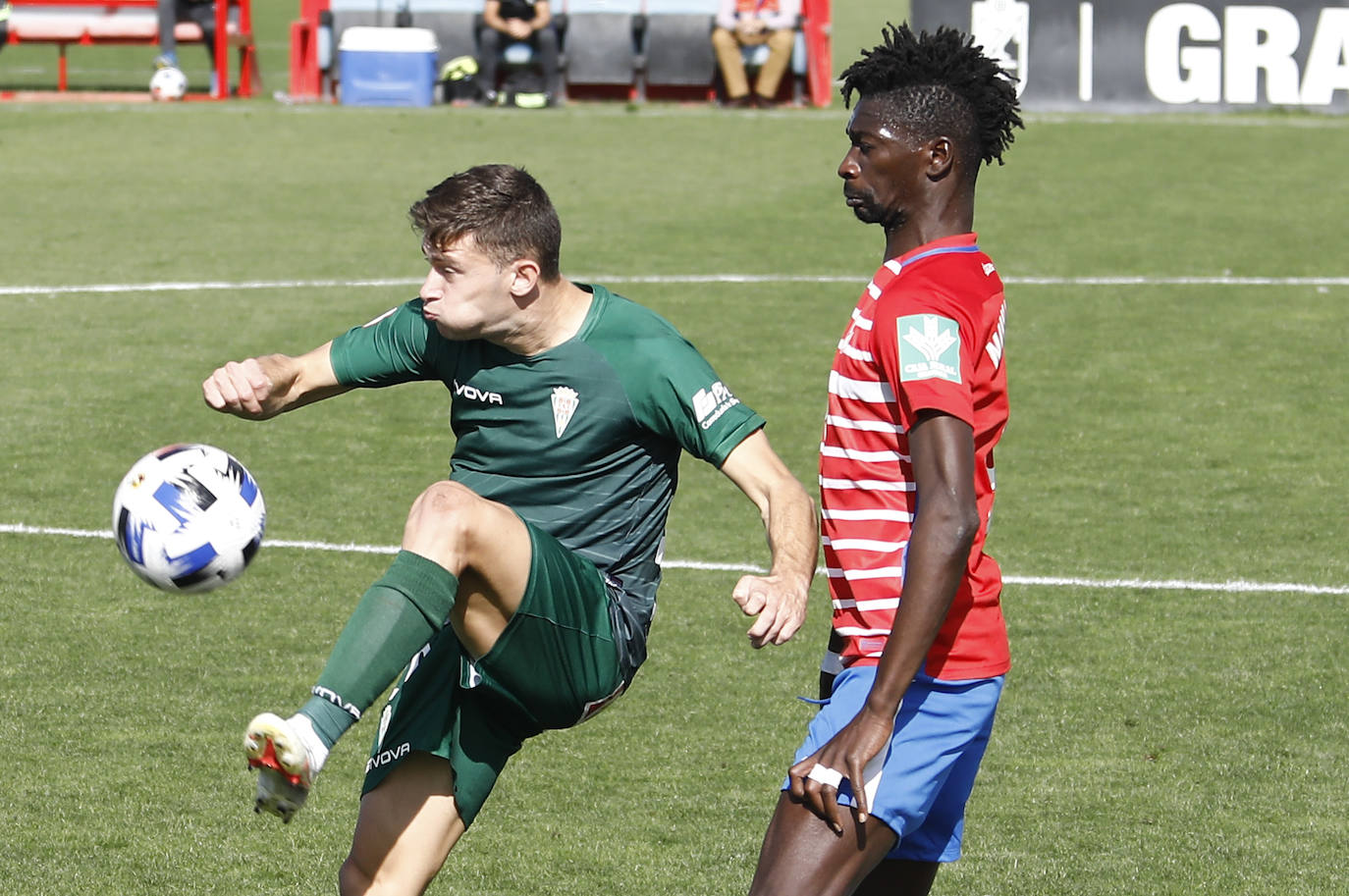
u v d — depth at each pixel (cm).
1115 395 3378
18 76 8219
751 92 7225
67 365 3500
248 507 1285
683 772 1725
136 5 7400
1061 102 6862
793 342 3781
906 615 1002
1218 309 4100
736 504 2731
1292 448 3027
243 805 1634
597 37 7200
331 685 1053
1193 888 1472
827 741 1069
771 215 5206
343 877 1219
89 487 2733
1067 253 4716
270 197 5397
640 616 1266
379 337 1295
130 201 5322
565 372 1220
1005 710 1905
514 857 1527
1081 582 2342
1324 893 1466
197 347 3653
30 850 1520
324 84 7369
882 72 1135
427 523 1109
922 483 1023
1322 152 6112
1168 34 6806
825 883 1035
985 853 1542
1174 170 5850
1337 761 1766
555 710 1215
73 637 2084
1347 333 3878
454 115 6900
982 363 1077
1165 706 1916
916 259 1112
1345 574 2377
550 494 1249
